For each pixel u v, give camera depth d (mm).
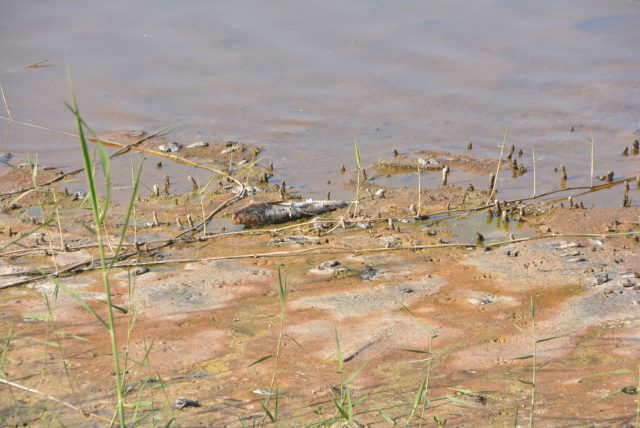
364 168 18766
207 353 10812
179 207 17016
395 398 9508
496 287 12836
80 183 18391
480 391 9039
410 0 29422
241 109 22125
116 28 27516
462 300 12414
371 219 15695
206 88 23391
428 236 15148
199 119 21672
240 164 19094
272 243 15000
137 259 14211
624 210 16062
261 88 23281
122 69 24609
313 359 10625
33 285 13203
